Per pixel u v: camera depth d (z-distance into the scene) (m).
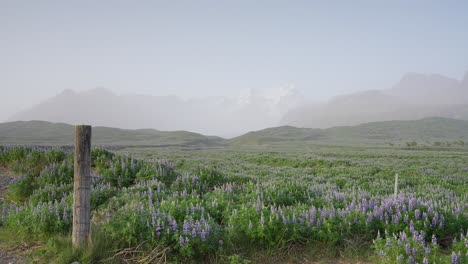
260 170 27.22
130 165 13.80
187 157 50.53
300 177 21.73
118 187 12.65
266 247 7.18
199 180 13.16
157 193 10.50
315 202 10.03
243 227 7.42
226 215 8.42
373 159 45.16
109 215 8.22
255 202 9.48
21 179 12.66
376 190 15.23
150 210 7.57
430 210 8.34
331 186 16.17
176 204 8.46
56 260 6.33
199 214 8.09
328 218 7.78
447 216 8.34
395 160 42.53
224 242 7.02
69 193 11.39
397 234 7.50
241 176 15.53
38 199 10.92
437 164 34.44
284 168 30.19
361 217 7.99
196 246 6.62
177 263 6.36
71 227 7.89
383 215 8.20
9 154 16.39
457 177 22.31
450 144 147.50
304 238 7.31
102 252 6.51
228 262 6.60
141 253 6.57
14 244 7.43
